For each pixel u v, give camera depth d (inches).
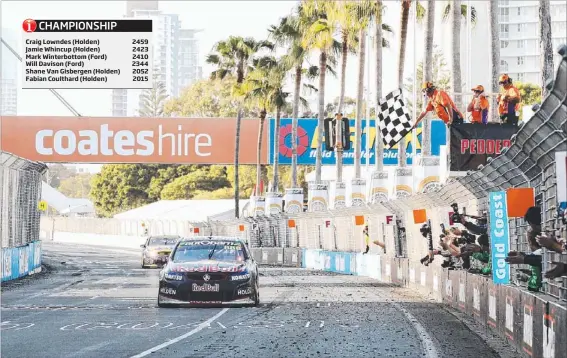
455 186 805.2
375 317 721.0
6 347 523.5
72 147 2637.8
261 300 904.9
